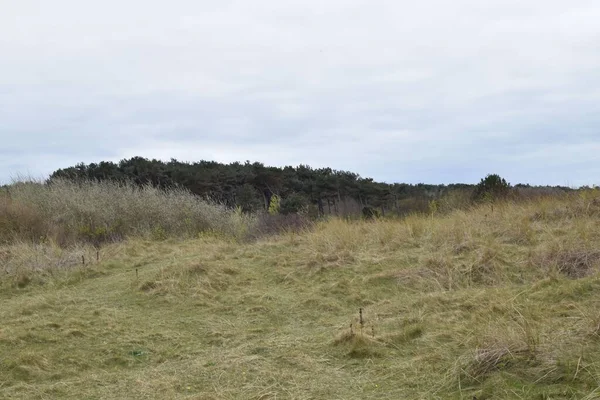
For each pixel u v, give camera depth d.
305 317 5.41
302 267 7.18
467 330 4.16
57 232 10.53
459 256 6.82
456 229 7.82
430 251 7.28
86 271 7.55
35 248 8.76
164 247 9.52
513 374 3.17
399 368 3.71
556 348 3.35
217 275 6.84
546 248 6.40
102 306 5.83
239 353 4.28
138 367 4.15
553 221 8.18
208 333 4.92
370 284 6.33
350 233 8.47
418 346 4.14
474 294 5.36
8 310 5.73
